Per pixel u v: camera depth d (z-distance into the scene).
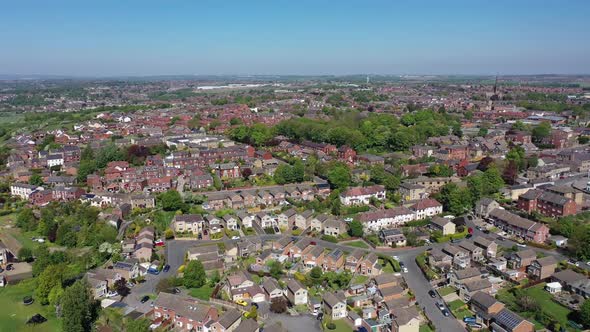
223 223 195.38
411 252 171.25
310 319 128.88
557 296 137.75
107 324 128.50
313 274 148.38
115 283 145.25
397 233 179.00
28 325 131.00
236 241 178.12
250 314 127.75
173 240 182.50
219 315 128.25
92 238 180.12
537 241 174.25
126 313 130.75
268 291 138.25
